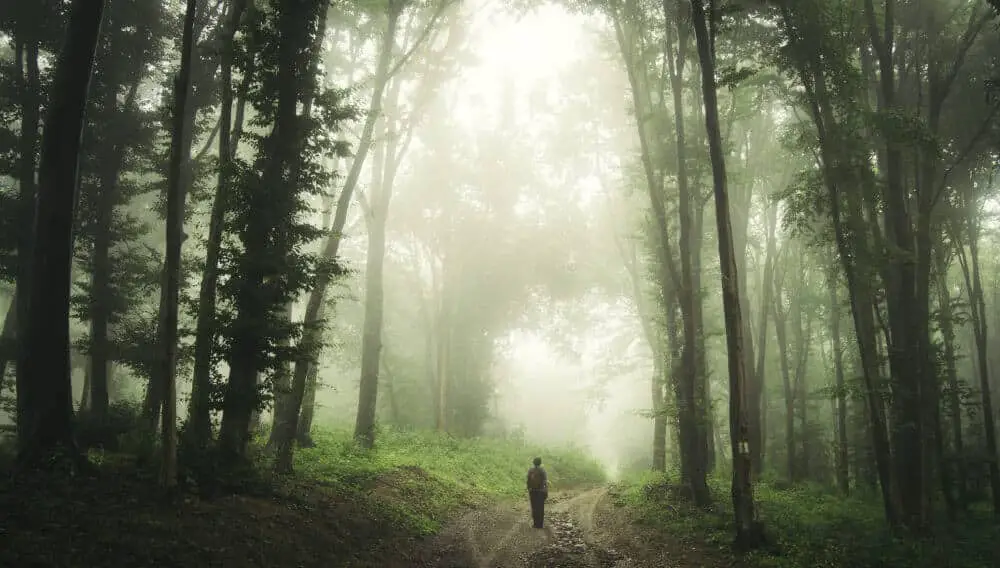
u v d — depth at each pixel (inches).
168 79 867.4
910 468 600.7
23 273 718.5
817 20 599.5
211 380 466.3
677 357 863.7
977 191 898.7
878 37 622.8
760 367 1137.4
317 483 542.3
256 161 494.6
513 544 521.7
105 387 777.6
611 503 831.1
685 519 629.3
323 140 499.5
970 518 716.0
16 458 386.9
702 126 878.4
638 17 823.7
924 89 779.4
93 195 825.5
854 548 474.3
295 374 553.3
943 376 787.4
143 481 391.5
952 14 656.4
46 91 757.9
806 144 646.5
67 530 291.6
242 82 495.8
